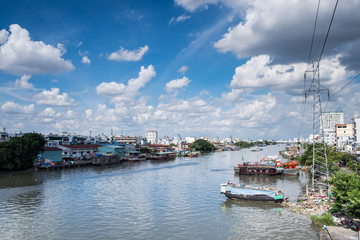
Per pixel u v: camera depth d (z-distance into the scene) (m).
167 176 76.12
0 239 29.42
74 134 171.50
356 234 26.70
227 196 47.16
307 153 76.12
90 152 124.00
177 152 180.38
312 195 45.56
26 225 33.91
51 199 47.50
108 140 194.50
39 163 90.62
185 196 49.56
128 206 42.62
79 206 42.78
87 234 30.91
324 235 28.36
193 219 35.97
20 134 120.12
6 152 80.81
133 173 82.75
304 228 31.47
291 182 65.31
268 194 44.03
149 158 142.12
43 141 93.81
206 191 54.09
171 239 29.34
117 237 30.00
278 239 28.59
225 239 29.08
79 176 75.50
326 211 35.41
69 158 109.06
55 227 33.19
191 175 78.38
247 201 44.84
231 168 97.19
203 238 29.47
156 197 48.88
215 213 38.59
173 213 38.75
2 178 71.00
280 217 36.06
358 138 108.69
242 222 34.47
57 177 73.31
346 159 84.06
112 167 100.88
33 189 56.31
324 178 57.25
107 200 46.72
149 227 33.03
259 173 77.69
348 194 30.00
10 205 43.44
